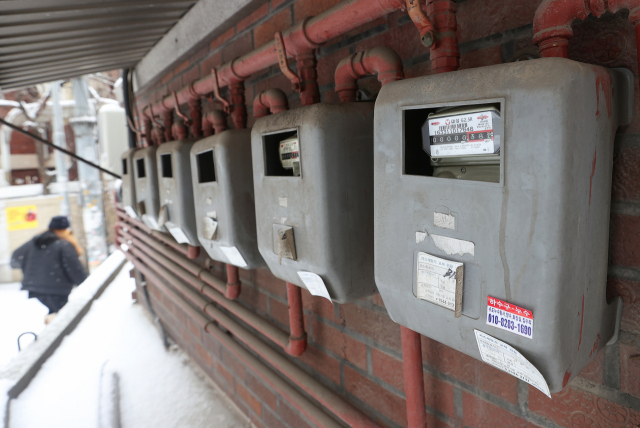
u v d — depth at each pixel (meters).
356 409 1.11
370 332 1.12
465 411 0.92
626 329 0.66
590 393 0.71
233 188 1.21
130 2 1.44
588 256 0.57
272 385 1.48
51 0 1.29
